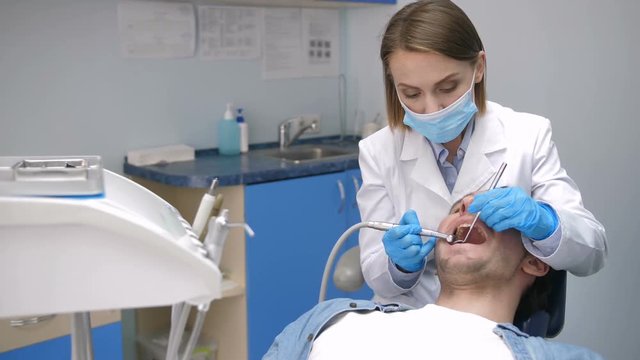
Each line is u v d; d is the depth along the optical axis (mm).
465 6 2934
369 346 1222
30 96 2551
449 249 1348
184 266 812
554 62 2643
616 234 2527
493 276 1333
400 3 3240
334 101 3549
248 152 3145
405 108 1465
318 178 2750
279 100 3312
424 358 1187
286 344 1322
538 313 1443
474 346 1203
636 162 2428
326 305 1372
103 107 2730
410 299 1663
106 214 771
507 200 1260
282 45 3273
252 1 3029
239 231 2594
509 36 2787
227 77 3094
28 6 2502
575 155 2623
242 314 2660
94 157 991
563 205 1473
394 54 1361
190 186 2457
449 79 1352
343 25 3529
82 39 2639
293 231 2709
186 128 2988
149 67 2834
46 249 771
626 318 2531
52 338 2104
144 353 2900
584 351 1209
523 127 1584
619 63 2438
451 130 1454
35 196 782
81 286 788
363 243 1675
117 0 2703
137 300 807
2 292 771
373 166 1712
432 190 1590
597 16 2480
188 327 2781
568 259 1325
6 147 2525
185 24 2904
